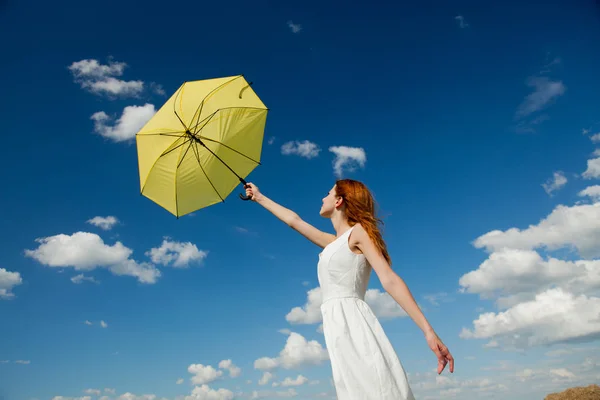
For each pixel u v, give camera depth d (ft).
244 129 17.06
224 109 16.75
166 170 16.29
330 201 11.97
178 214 16.51
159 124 16.28
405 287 9.70
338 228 11.82
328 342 10.48
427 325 9.07
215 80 17.38
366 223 11.06
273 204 13.75
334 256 10.99
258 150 17.25
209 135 16.34
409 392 9.70
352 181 11.96
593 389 27.58
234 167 16.69
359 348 10.03
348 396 9.69
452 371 8.63
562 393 28.63
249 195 14.08
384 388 9.55
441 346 8.80
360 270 10.89
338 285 10.80
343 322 10.36
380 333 10.39
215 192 16.47
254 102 17.51
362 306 10.66
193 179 16.34
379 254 10.30
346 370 9.89
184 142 16.15
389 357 10.03
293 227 13.26
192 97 16.55
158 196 16.52
